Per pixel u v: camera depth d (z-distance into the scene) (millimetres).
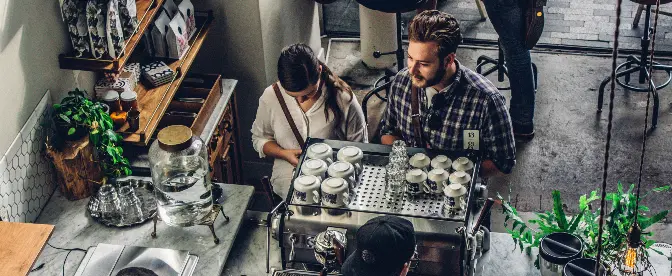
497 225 5004
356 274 2645
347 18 7176
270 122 3943
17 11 3328
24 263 2633
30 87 3482
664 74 6312
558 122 5898
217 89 4496
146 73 4199
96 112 3590
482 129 3510
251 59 4965
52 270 3307
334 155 3443
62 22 3658
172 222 3443
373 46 6445
